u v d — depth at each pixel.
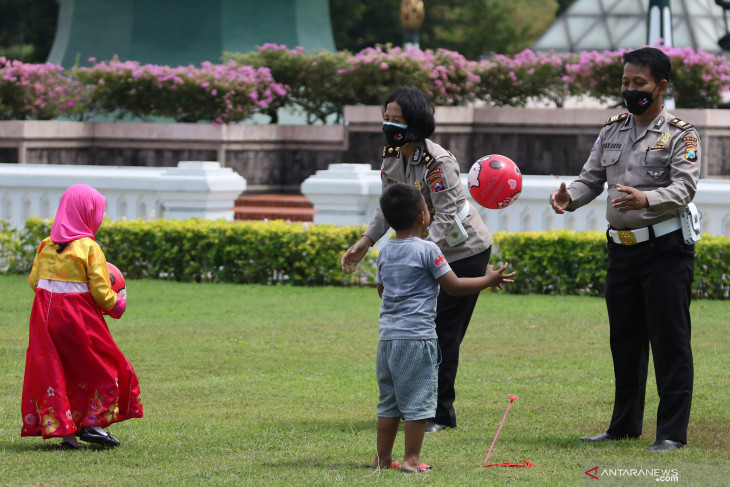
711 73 33.19
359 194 25.80
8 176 28.36
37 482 10.41
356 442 12.14
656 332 11.92
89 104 37.75
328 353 17.70
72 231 11.98
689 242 11.84
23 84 36.56
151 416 13.48
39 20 77.25
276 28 42.62
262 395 14.75
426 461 11.27
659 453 11.52
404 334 10.68
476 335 19.30
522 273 24.16
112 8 42.31
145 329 19.66
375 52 36.47
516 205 25.47
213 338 18.88
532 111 34.72
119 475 10.68
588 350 17.98
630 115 12.31
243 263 25.62
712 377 15.86
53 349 11.73
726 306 22.34
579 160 34.25
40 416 11.70
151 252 26.23
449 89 35.91
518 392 14.97
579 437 12.47
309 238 25.11
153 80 35.84
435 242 12.66
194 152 35.81
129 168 28.98
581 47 58.06
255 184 36.69
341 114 38.69
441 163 12.77
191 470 10.86
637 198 11.41
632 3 59.28
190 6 41.59
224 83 35.47
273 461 11.25
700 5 57.09
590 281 23.83
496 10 81.19
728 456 11.40
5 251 27.42
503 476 10.56
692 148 11.80
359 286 25.30
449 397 12.98
